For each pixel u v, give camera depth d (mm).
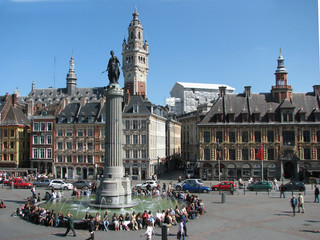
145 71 147875
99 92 137875
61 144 85062
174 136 117062
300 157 72688
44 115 88062
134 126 80000
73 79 141125
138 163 79188
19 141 89875
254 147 73688
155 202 41469
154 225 30344
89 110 85812
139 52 145000
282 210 37406
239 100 77938
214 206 39969
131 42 146375
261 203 42094
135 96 84062
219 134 74938
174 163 113375
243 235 26844
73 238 26000
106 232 28156
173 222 30953
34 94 144625
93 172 82250
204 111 104500
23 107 104750
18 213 34406
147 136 79188
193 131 112688
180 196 43719
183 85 146500
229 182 55031
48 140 86125
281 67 77812
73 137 84000
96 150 82188
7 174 80750
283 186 51719
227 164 74062
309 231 28094
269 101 77250
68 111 87438
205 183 67375
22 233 27391
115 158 37688
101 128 82312
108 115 37875
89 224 26266
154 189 48406
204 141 75250
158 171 87875
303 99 76625
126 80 145875
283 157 72250
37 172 85812
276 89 77125
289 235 26812
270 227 29500
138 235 27078
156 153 86688
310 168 71500
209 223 31094
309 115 74125
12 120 90688
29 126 93812
